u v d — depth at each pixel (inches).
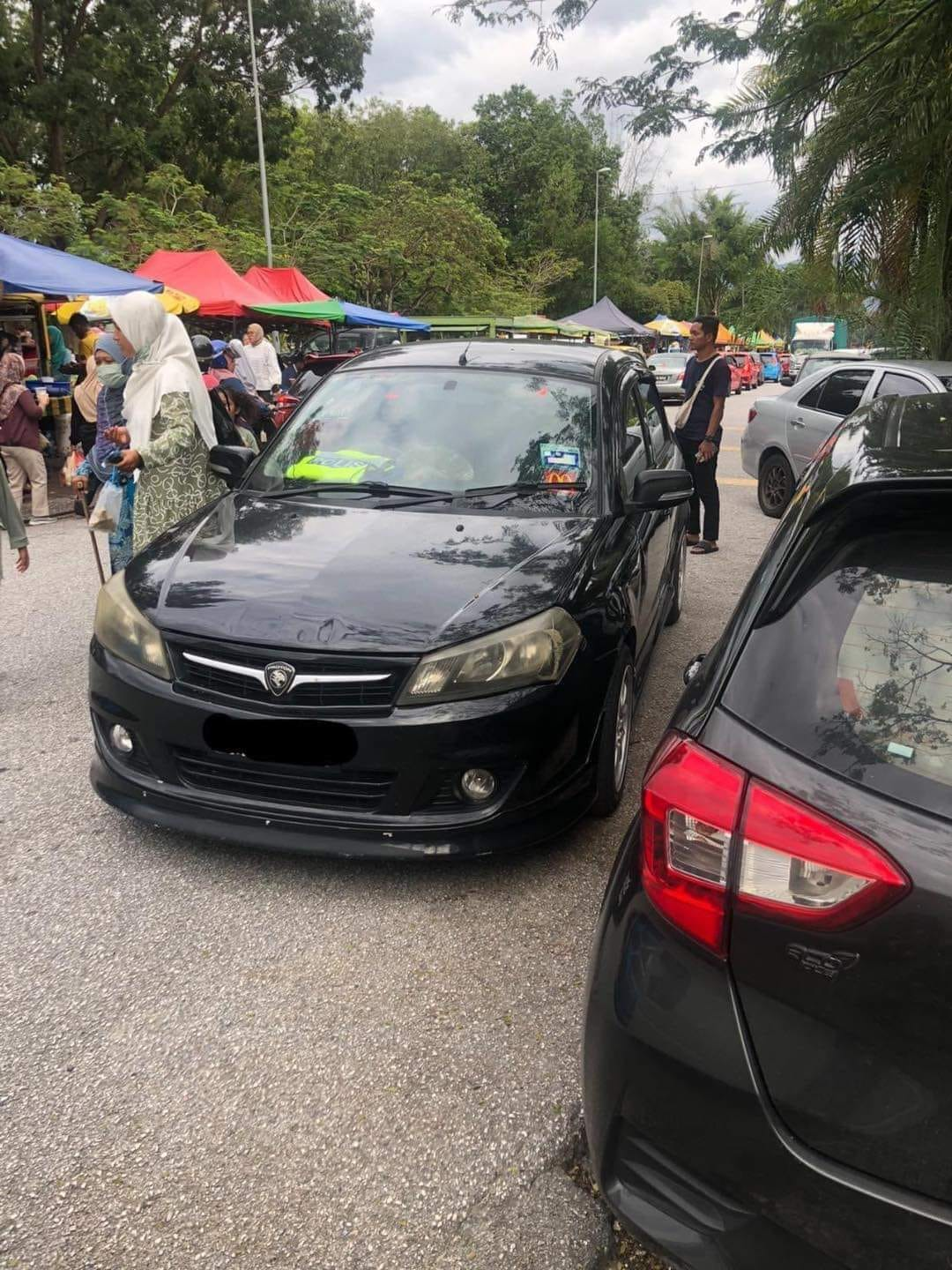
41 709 181.8
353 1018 100.8
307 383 592.1
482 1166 82.9
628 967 60.3
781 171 205.8
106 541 337.4
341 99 1371.8
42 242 849.5
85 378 352.8
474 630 116.0
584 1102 64.4
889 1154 51.8
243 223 1272.1
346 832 116.4
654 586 174.1
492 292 1579.7
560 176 2097.7
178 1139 85.7
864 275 217.0
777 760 55.8
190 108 1232.8
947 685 55.6
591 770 129.3
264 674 114.1
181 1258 74.6
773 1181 54.1
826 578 60.7
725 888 55.6
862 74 189.6
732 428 803.4
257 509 152.2
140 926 116.0
